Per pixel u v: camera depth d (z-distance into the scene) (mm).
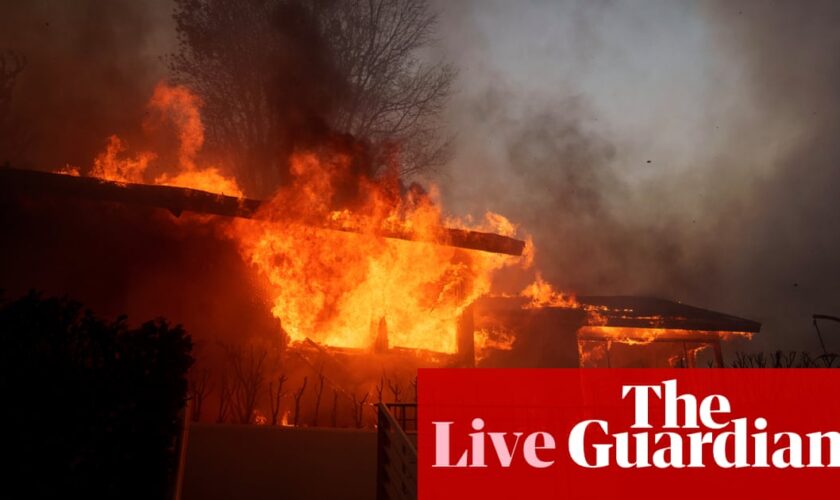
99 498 6023
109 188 13484
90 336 6418
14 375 5910
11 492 5711
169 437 6566
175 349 6711
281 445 11039
